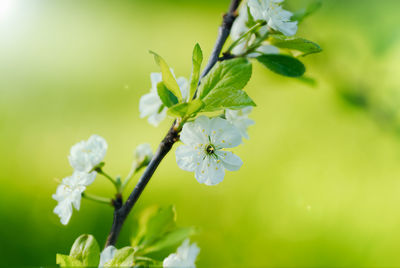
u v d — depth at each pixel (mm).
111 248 431
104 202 450
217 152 439
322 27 708
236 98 424
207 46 1472
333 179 957
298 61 459
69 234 821
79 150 454
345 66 641
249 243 854
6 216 842
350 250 859
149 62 1387
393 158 890
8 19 1476
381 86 647
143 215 469
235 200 943
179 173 1012
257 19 449
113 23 1534
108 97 1225
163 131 1120
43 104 1181
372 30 681
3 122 1079
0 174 964
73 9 1577
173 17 1580
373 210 917
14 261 755
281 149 1045
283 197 944
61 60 1346
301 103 1136
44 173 982
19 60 1313
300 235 881
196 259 469
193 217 905
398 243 862
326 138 1019
